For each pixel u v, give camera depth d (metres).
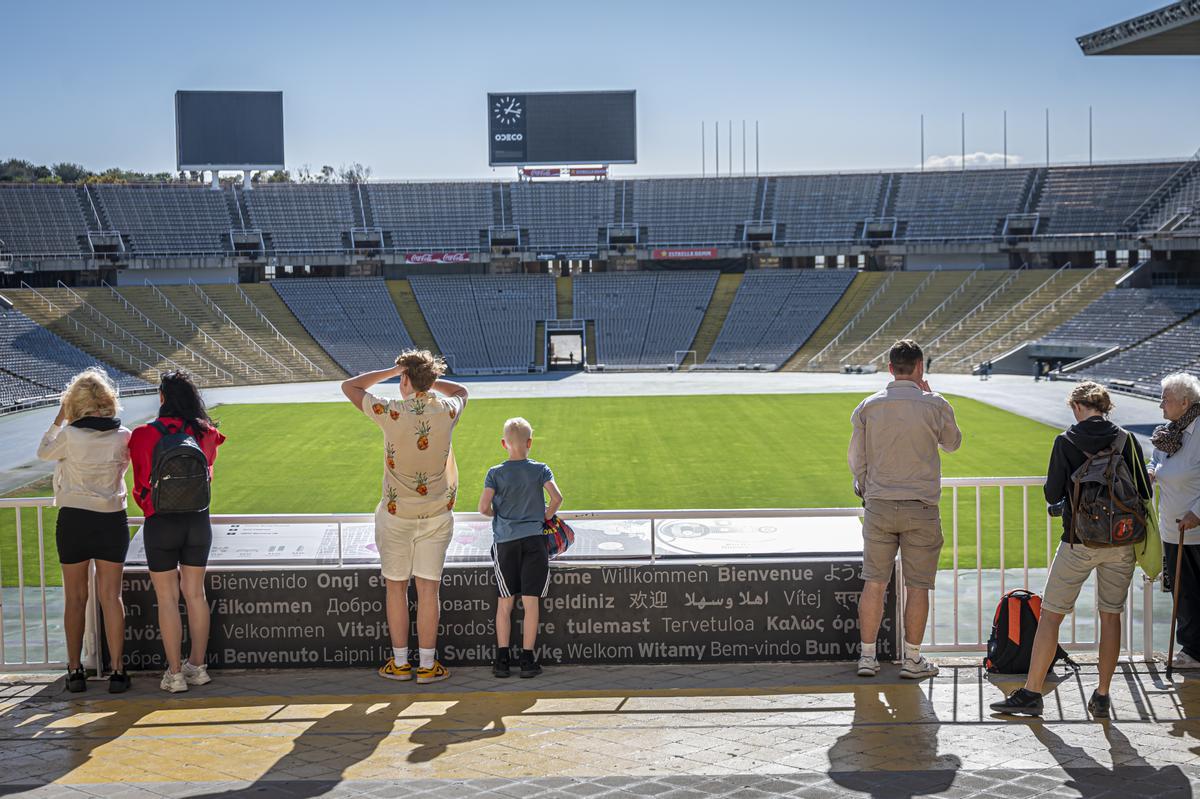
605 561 7.61
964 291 73.44
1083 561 6.25
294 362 68.31
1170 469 7.19
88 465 7.01
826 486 27.50
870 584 7.18
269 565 7.65
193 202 78.50
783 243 80.56
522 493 7.37
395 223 81.81
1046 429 37.47
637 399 51.56
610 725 6.22
